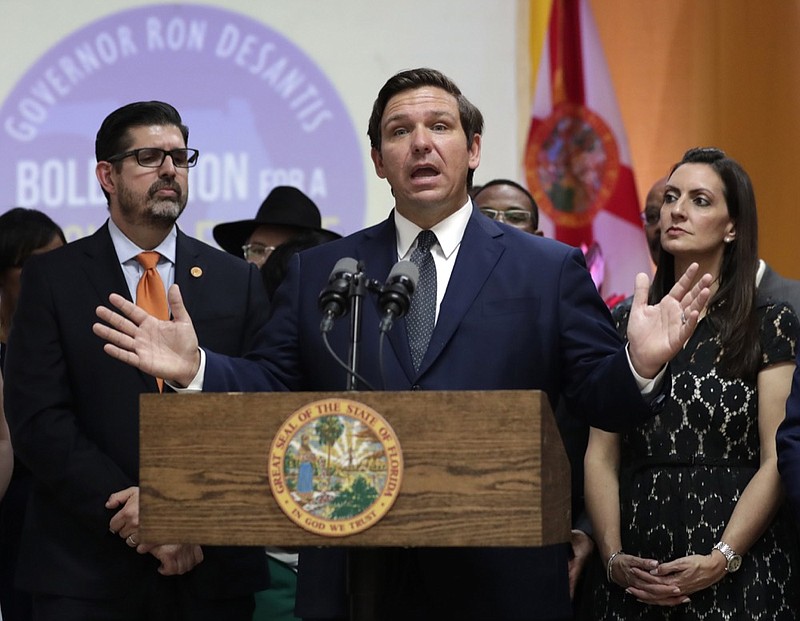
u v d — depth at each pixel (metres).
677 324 3.72
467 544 3.20
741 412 4.76
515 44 8.48
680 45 8.38
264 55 8.56
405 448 3.24
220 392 3.60
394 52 8.53
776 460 4.61
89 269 5.08
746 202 4.98
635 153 8.38
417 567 3.95
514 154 8.43
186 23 8.59
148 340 3.83
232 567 4.96
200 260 5.22
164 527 3.31
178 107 8.53
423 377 4.04
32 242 6.27
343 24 8.57
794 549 4.77
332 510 3.25
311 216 7.18
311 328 4.27
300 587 4.10
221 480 3.30
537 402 3.20
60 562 4.84
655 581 4.63
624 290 8.24
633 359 3.76
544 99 8.42
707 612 4.66
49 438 4.82
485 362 4.05
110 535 4.82
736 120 8.25
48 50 8.56
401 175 4.21
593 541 5.40
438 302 4.21
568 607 4.02
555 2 8.46
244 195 8.48
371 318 4.16
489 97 8.48
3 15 8.59
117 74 8.56
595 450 5.10
